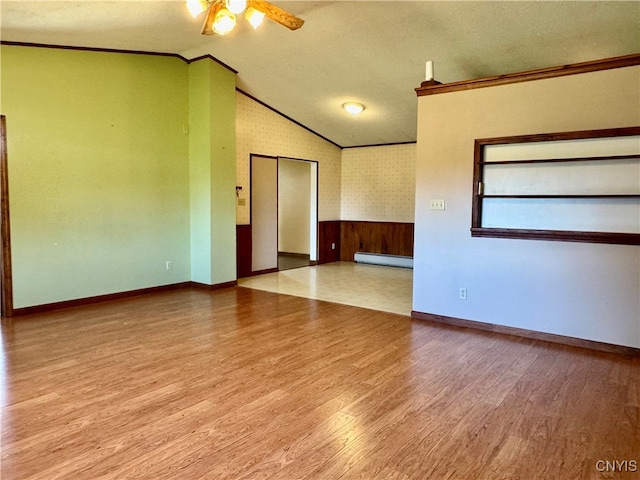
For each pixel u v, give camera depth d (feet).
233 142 19.93
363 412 8.35
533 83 12.38
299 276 23.61
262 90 21.54
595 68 11.48
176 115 19.06
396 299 18.04
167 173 18.93
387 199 27.81
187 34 15.51
